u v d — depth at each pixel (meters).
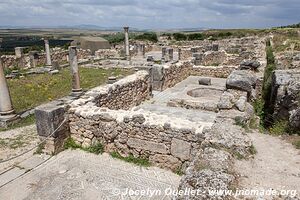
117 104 8.45
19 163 5.54
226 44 31.20
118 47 34.88
